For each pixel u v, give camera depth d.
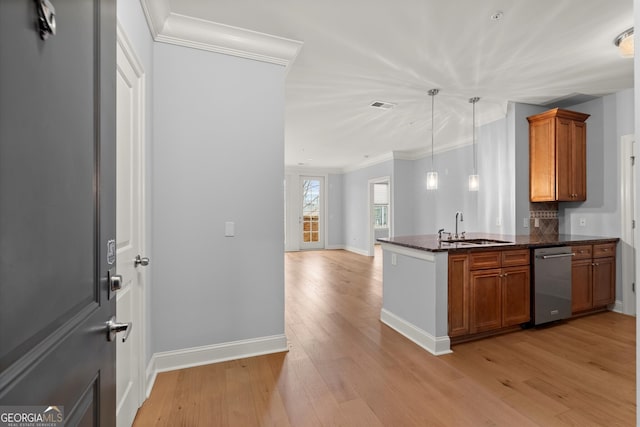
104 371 0.86
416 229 6.91
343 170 9.16
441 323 2.53
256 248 2.44
